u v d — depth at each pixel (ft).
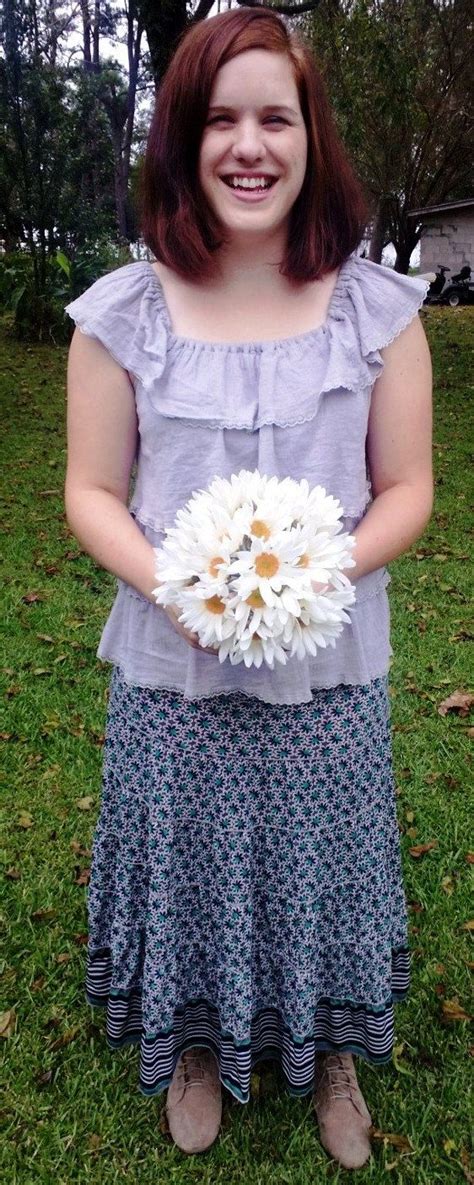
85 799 9.28
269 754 4.93
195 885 5.42
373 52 29.19
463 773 9.82
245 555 3.75
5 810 9.16
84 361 4.59
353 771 5.11
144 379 4.44
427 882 8.21
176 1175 5.68
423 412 4.69
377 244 58.13
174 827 5.16
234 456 4.48
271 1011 5.80
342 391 4.44
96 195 64.75
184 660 4.82
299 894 5.21
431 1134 5.94
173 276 4.63
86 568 15.64
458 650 12.62
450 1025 6.77
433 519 18.66
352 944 5.59
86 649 12.52
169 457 4.52
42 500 19.76
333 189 4.48
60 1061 6.49
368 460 4.94
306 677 4.68
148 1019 5.51
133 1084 6.31
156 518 4.67
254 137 4.09
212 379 4.42
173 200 4.45
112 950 5.77
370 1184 5.64
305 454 4.49
